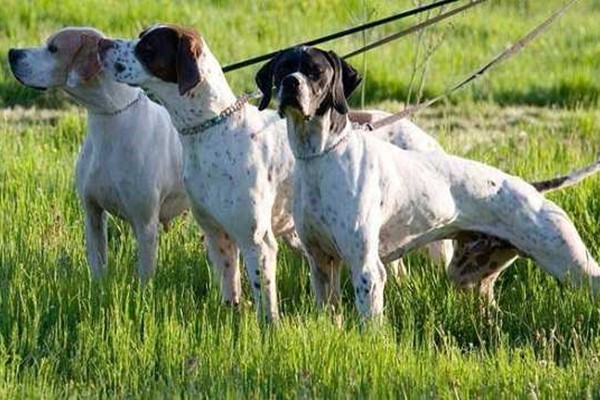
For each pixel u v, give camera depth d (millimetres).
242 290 13312
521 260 13555
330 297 12164
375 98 22297
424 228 12242
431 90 22391
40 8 25219
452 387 10297
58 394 10117
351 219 11516
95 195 12977
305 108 11102
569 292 12398
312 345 10922
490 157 17172
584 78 23234
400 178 12008
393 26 25500
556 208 12555
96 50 12586
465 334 12281
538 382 10484
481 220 12438
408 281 12977
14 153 17219
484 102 22266
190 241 14133
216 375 10539
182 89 11719
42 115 20594
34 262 13203
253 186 12023
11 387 10125
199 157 12023
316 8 27453
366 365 10703
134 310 11883
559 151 17938
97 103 12648
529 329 12078
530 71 24234
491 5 30094
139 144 12742
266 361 10789
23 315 11703
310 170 11555
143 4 26312
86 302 11945
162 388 10242
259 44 24406
